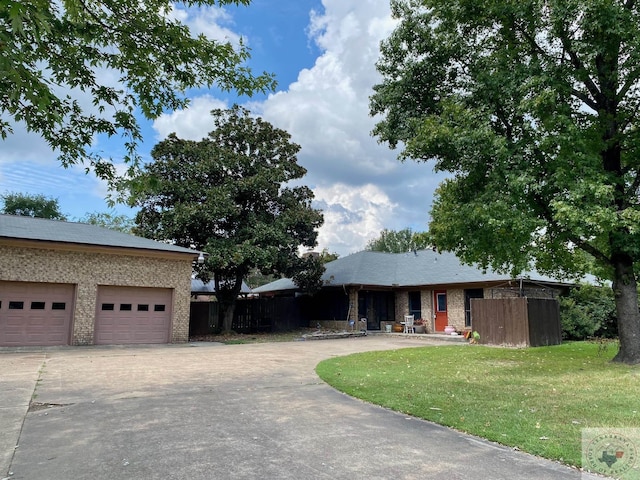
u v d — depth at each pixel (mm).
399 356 12797
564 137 9141
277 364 11141
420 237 12852
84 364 10836
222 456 4387
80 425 5484
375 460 4309
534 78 9359
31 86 4000
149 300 17344
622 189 10594
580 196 8734
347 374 9414
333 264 27609
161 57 6168
